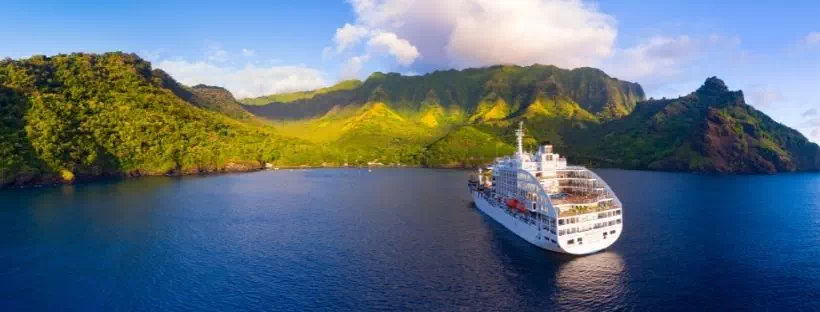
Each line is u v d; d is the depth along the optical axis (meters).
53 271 96.06
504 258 103.19
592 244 103.44
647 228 133.75
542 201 107.50
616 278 90.19
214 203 190.50
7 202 188.12
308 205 185.25
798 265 99.06
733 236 124.19
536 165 128.25
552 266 97.31
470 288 85.44
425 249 112.00
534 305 77.75
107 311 76.62
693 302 79.38
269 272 95.25
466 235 126.25
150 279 91.38
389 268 97.31
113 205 181.62
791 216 155.25
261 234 129.75
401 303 78.88
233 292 84.31
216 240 122.31
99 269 97.44
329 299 80.81
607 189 111.69
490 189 167.88
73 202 189.12
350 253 109.25
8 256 106.38
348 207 179.88
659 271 94.44
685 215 156.12
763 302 79.62
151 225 141.50
